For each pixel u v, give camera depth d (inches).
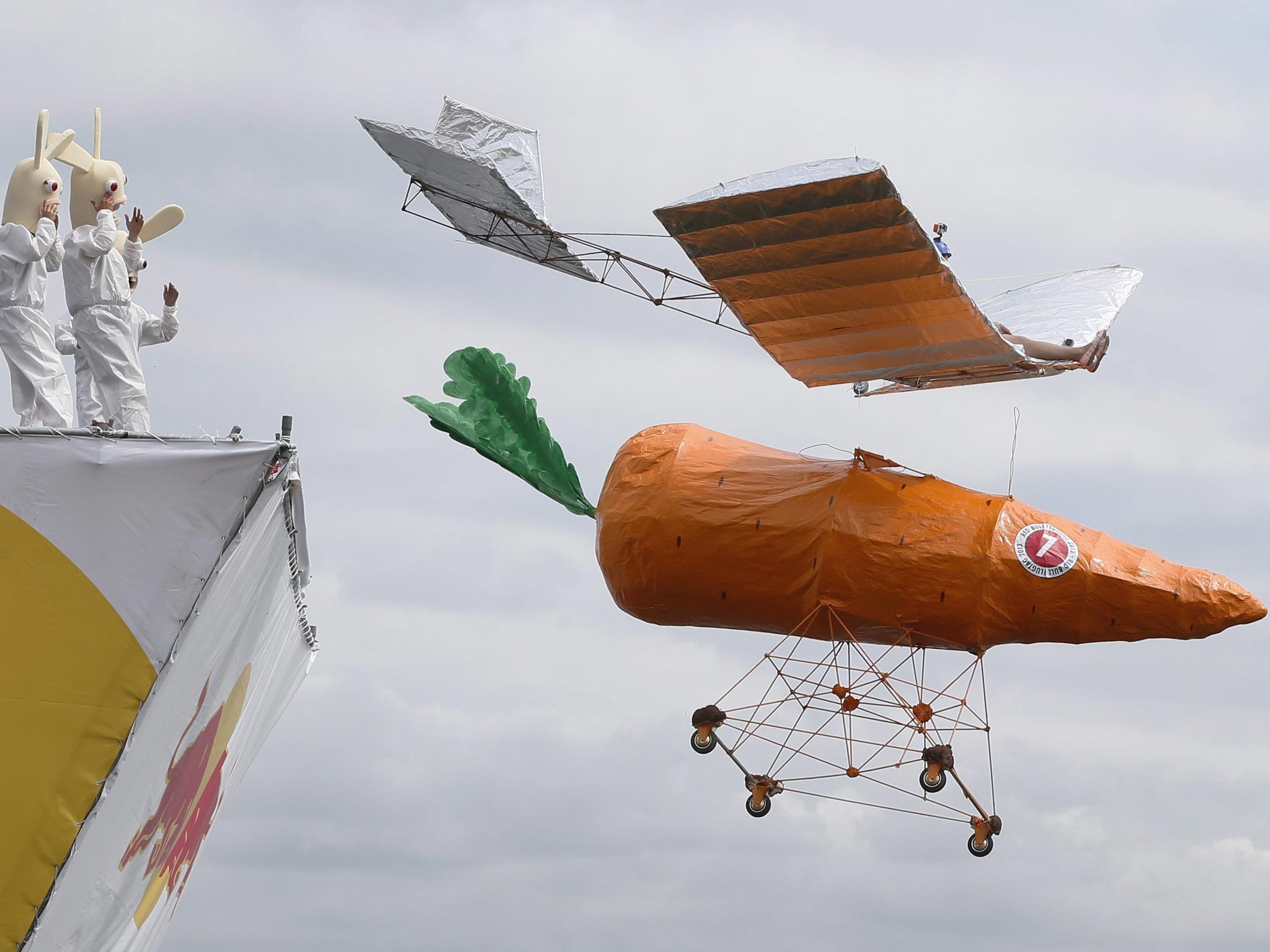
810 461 1061.1
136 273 857.5
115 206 866.8
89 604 713.0
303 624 1003.9
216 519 721.0
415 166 1002.7
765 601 1040.2
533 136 1085.8
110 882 756.0
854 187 823.1
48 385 816.3
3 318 815.1
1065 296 1175.6
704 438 1083.3
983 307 1214.3
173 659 719.1
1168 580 997.8
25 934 709.3
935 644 1037.2
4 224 818.8
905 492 1029.8
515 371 1194.0
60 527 710.5
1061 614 1005.8
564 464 1184.2
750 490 1042.7
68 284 840.9
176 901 920.3
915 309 935.7
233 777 1010.7
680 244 893.8
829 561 1013.8
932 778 1052.5
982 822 1055.0
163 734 745.0
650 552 1047.6
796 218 853.2
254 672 895.1
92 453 711.7
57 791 708.7
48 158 846.5
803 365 1051.3
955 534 1009.5
